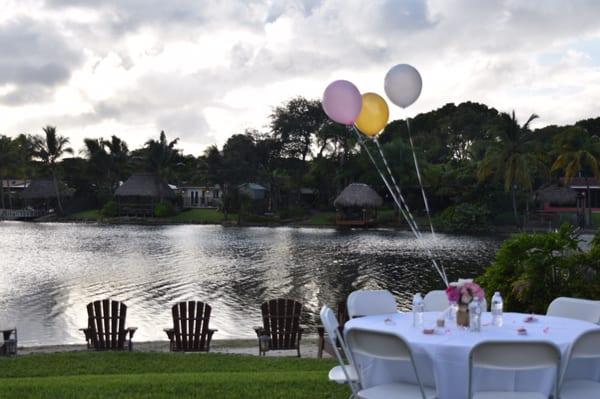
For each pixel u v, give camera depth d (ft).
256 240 147.64
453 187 194.80
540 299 32.27
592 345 15.03
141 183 239.50
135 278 83.20
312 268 95.04
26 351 37.52
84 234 166.20
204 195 274.77
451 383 15.33
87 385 21.86
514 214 181.98
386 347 15.11
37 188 253.85
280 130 260.62
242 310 61.57
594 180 216.54
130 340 36.01
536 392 15.12
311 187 247.50
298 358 32.63
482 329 17.30
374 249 125.29
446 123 291.99
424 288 77.46
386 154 207.51
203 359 31.55
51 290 72.95
